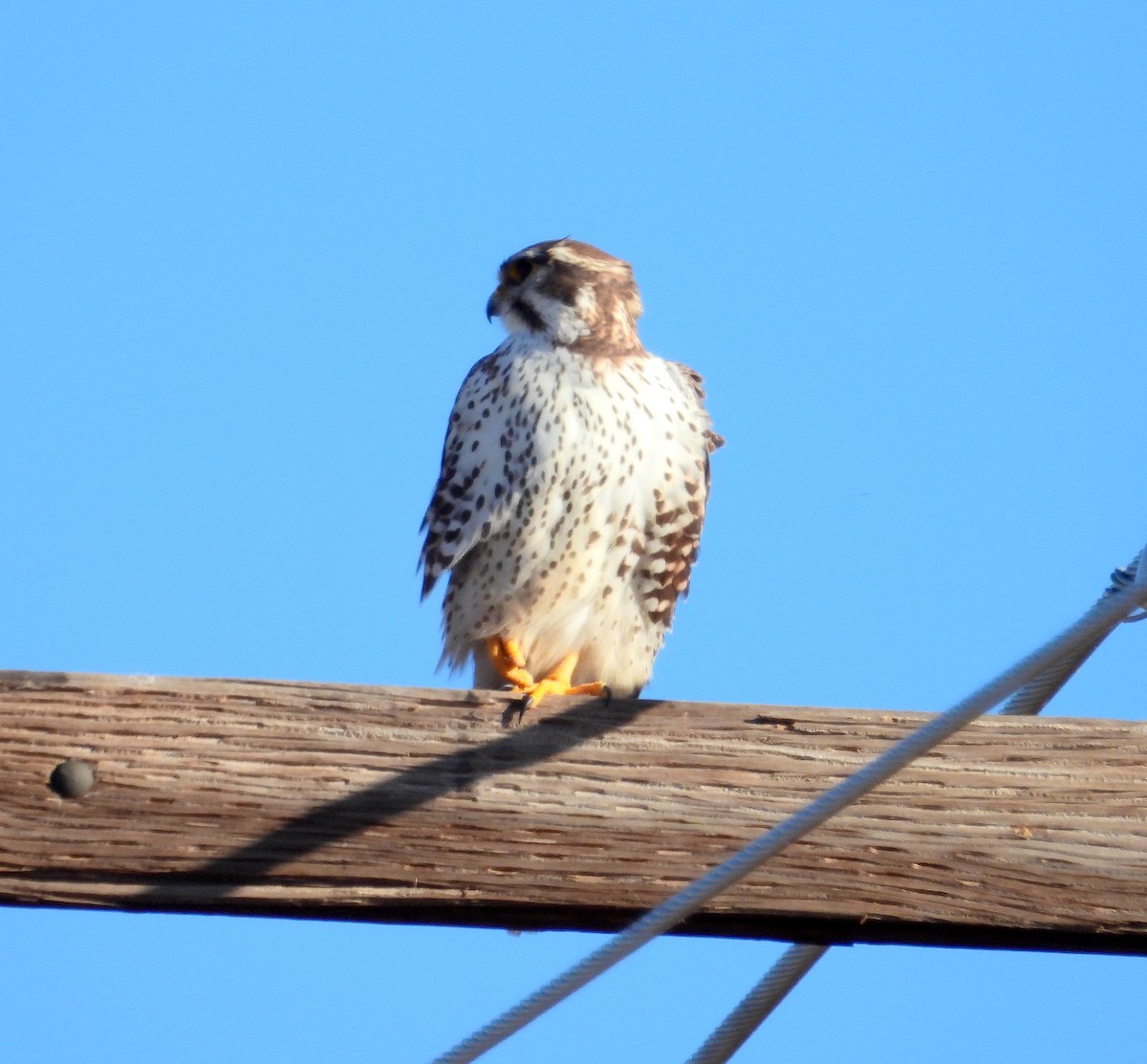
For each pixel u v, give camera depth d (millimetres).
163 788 6629
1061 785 6707
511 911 6684
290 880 6582
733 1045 6863
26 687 6695
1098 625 5281
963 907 6578
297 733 6727
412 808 6652
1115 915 6566
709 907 6586
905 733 6777
